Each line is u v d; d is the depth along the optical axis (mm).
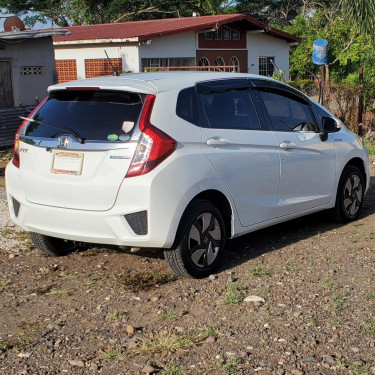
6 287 5422
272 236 6785
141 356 4109
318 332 4383
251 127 5965
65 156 5211
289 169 6266
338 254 6074
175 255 5277
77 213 5172
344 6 17531
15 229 7172
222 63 25688
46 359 4113
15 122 15352
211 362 3994
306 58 31125
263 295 5062
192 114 5430
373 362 3955
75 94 5473
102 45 22719
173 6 38750
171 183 5059
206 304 4922
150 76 5609
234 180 5637
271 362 3980
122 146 5027
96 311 4852
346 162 7051
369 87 14344
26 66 17469
